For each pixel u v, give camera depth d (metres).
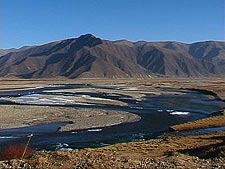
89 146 37.28
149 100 89.38
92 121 52.91
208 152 24.41
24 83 185.00
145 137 41.97
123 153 27.33
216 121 48.25
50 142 39.53
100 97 93.94
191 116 60.78
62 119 54.69
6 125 49.34
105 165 18.27
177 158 21.08
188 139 35.41
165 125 50.97
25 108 66.06
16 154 26.58
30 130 46.50
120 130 46.88
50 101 82.88
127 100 87.50
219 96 99.62
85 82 199.00
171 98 95.94
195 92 118.06
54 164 18.38
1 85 159.12
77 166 17.95
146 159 21.02
